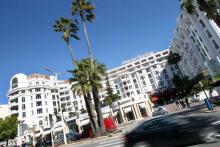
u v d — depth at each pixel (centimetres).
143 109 5716
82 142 2622
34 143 4791
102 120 2906
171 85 10506
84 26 3369
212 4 2581
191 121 866
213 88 4047
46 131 5925
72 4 3456
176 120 887
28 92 9462
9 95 9475
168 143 861
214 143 827
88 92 3061
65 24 3641
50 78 11138
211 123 838
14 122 6025
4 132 5572
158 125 895
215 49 4819
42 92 9856
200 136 834
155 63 11312
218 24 2280
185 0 2839
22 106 9106
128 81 10675
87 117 5634
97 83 3036
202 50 5622
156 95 8512
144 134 894
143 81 11306
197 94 4994
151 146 874
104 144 1895
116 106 5891
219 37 4459
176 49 8181
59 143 3753
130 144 900
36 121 8919
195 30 5488
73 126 5906
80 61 3297
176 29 7050
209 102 2030
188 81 6669
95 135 2844
